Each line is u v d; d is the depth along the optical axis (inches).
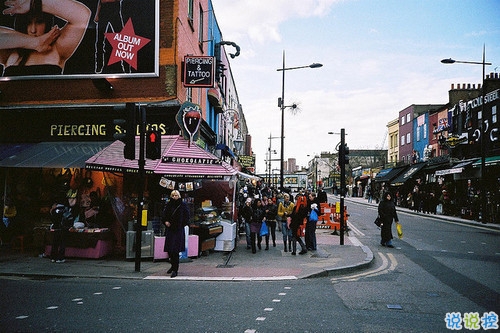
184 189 504.1
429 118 1688.0
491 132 1067.3
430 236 690.2
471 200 1005.2
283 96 1008.9
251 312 254.5
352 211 1318.9
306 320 237.1
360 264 419.5
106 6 603.2
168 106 569.3
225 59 1141.7
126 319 240.2
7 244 584.4
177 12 591.2
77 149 563.8
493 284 337.7
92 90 597.6
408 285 335.9
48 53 609.0
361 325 227.9
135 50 589.3
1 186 601.0
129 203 502.6
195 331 218.2
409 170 1540.4
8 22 623.2
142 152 405.1
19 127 607.5
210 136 756.6
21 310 260.4
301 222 500.1
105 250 489.1
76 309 262.8
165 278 369.4
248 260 464.1
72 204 553.6
